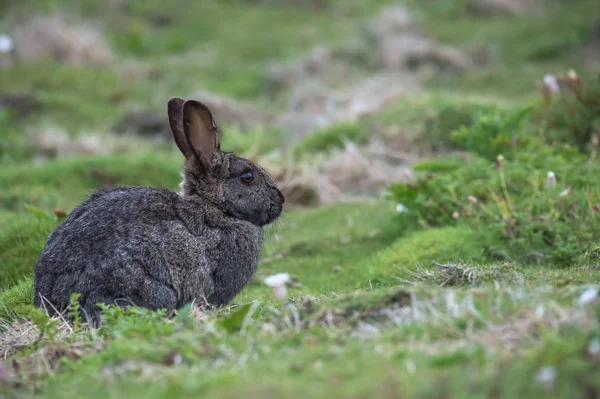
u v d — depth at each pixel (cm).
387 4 3388
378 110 2050
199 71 2806
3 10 3192
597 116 1551
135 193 1002
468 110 1811
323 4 3456
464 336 695
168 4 3406
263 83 2678
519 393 581
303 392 604
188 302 990
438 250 1184
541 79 2391
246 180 1073
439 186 1332
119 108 2494
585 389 575
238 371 660
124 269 938
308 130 2142
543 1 3356
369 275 1171
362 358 657
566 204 1220
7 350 873
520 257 1154
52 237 979
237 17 3334
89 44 2883
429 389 591
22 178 1756
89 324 910
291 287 1187
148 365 699
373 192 1686
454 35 3000
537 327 685
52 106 2409
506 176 1302
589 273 995
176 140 1100
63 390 694
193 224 1012
